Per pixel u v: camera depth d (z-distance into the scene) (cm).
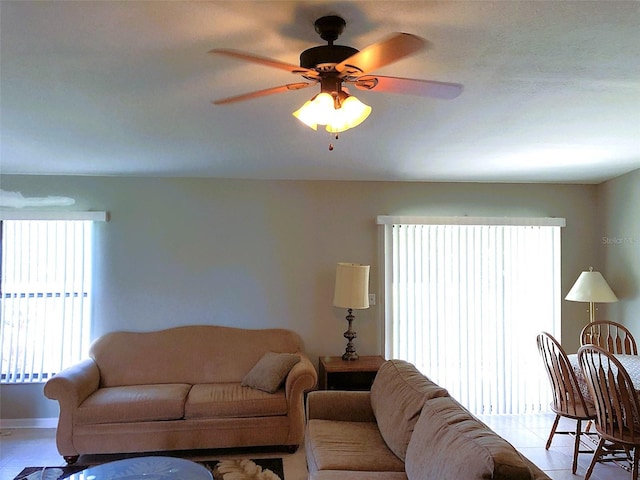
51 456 387
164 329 471
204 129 325
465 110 289
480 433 202
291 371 399
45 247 462
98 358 435
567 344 510
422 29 189
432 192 506
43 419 456
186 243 481
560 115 299
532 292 510
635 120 309
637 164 436
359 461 264
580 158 412
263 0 168
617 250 489
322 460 265
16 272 458
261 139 350
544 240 515
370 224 498
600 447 340
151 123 311
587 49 207
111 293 470
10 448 403
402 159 414
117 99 267
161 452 387
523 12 177
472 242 505
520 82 245
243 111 288
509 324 506
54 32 191
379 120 308
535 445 415
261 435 382
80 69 226
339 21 180
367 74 189
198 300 479
